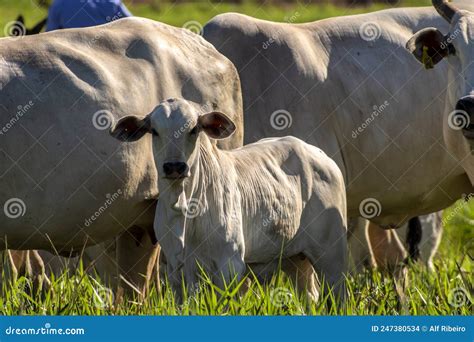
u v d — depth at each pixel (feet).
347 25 42.29
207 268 31.63
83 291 32.55
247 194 32.76
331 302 32.99
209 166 31.50
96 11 42.50
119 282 35.45
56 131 32.42
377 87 41.50
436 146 42.29
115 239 37.91
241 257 32.17
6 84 32.19
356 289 37.37
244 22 40.37
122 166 33.27
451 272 39.65
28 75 32.58
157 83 34.68
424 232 46.96
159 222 31.19
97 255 38.86
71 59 33.30
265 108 39.55
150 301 32.32
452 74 37.63
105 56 34.09
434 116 42.27
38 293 33.22
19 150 32.01
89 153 32.81
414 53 37.88
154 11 108.37
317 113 40.29
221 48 39.73
